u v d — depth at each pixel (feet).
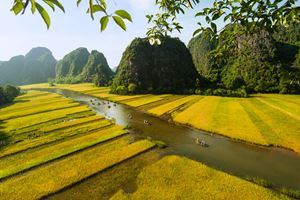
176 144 107.76
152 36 14.53
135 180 72.33
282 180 72.79
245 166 83.46
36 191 67.15
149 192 65.10
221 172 75.92
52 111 195.83
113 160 86.53
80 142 108.68
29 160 89.71
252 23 12.48
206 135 121.70
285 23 11.94
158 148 101.91
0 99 253.44
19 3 6.36
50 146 105.81
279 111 166.40
